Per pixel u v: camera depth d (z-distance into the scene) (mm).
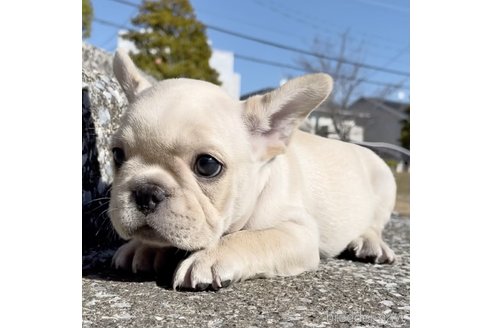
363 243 509
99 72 549
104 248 475
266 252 380
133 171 342
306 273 414
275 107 389
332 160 527
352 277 414
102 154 488
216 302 324
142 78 422
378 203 586
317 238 441
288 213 424
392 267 471
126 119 354
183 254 396
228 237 381
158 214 332
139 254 388
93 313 298
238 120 381
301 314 312
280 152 400
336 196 505
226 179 356
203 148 342
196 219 340
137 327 278
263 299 336
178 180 341
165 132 337
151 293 337
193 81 383
